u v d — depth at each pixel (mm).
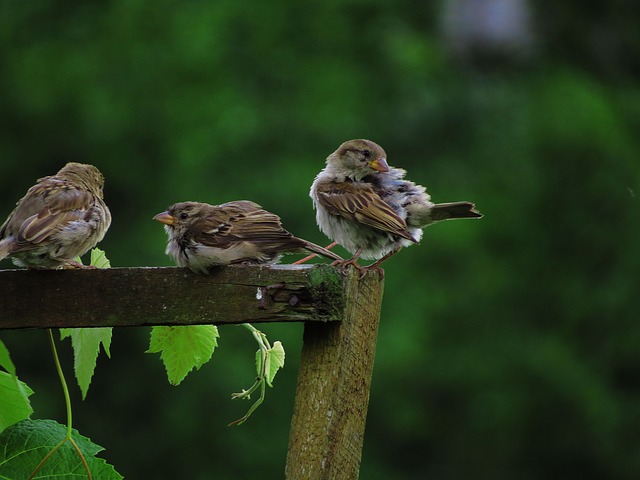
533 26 24156
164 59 20500
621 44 26078
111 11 21672
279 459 17250
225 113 19453
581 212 22219
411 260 19578
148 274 4250
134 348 18406
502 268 21281
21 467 3979
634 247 22078
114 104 19984
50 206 5129
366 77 21766
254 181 18578
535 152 22516
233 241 4914
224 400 17547
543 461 20141
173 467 17922
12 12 22156
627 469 20125
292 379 17094
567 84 23500
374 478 19047
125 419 18375
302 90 20922
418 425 18906
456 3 22688
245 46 21391
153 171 19812
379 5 22844
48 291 4309
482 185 21938
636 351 21109
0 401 4070
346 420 4070
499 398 19594
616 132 22812
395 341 18266
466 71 22938
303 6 22016
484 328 19766
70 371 18094
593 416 20000
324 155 19766
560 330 21344
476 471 19672
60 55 21031
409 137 22016
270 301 4105
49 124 20266
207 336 4484
